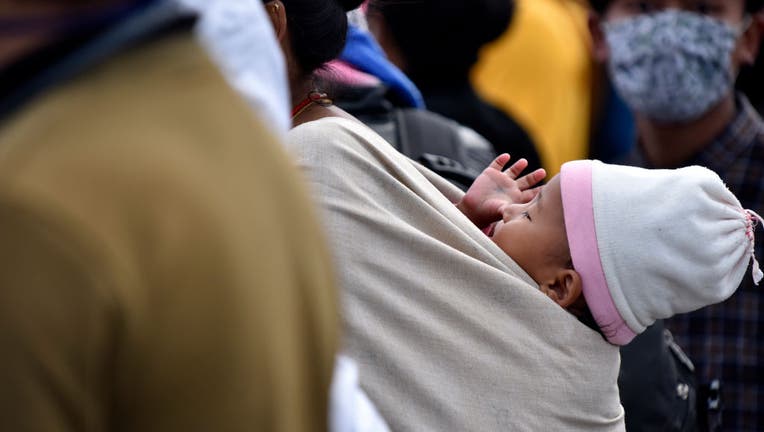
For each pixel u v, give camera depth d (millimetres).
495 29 6141
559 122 7875
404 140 4676
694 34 6086
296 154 3146
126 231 1561
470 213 3635
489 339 3088
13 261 1494
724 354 5535
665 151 6188
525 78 7820
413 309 3062
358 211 3088
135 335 1562
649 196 3236
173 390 1607
